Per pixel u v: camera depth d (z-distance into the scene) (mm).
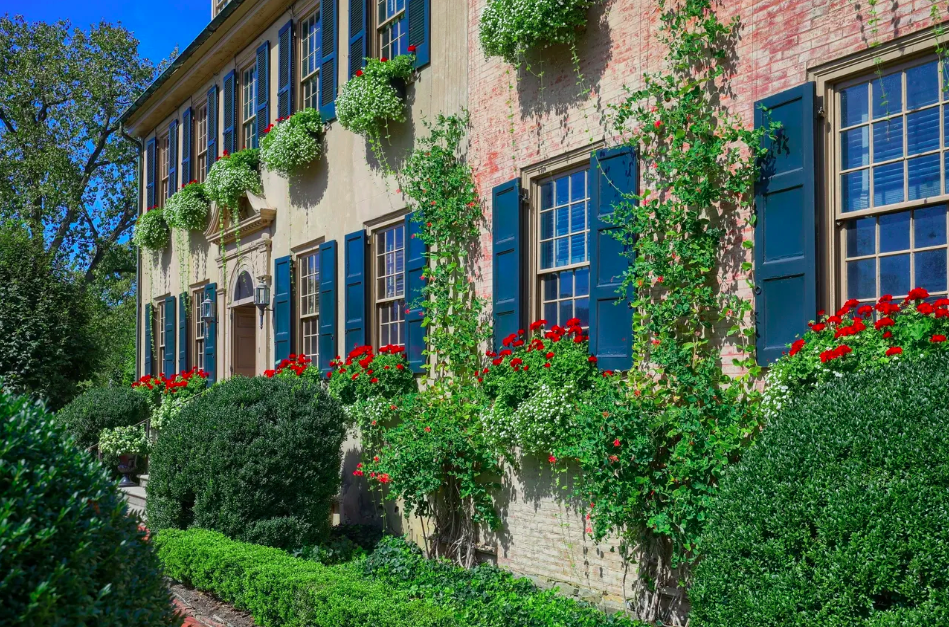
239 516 7766
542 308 7688
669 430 5789
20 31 25562
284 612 5930
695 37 6078
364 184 10359
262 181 13086
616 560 6426
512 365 7078
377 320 10234
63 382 16000
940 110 4793
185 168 16000
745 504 3896
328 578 5988
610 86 6930
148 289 17938
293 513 8031
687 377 5816
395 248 9930
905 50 4902
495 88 8203
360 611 5234
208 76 15109
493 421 7168
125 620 3020
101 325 18516
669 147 6312
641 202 6508
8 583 2615
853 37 5168
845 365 4500
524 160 7801
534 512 7223
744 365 5555
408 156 9492
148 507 8453
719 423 5586
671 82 6203
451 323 8398
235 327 13742
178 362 15938
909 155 4941
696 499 5520
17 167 24625
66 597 2773
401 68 9422
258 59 13195
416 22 9391
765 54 5703
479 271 8305
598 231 6867
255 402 8328
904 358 4184
